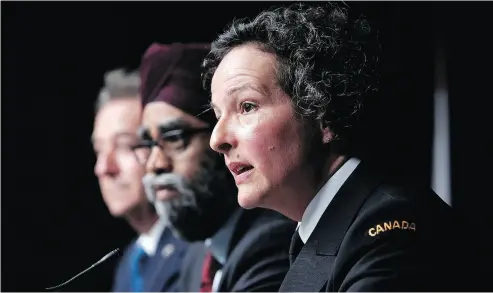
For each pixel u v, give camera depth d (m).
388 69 6.26
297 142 3.50
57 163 7.75
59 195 7.73
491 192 6.10
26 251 7.69
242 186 3.54
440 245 3.24
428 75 6.29
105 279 7.46
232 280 4.57
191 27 7.35
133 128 6.20
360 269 3.15
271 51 3.55
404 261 3.14
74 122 7.75
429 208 3.34
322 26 3.66
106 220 7.61
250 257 4.52
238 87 3.51
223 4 7.23
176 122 5.17
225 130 3.53
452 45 6.27
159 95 5.24
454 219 3.42
